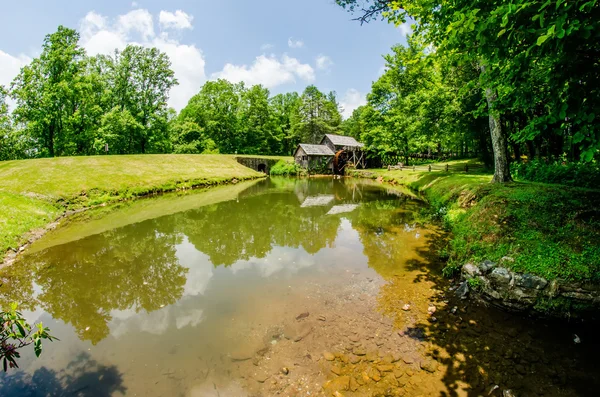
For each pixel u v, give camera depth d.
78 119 30.16
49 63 27.72
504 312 5.81
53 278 7.97
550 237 6.11
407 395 3.85
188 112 57.88
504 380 4.08
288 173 44.22
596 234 5.83
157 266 8.74
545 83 5.20
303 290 6.89
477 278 6.36
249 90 61.03
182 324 5.62
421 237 10.66
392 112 33.25
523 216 6.89
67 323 5.81
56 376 4.30
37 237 11.57
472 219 8.48
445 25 6.09
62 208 16.41
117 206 18.45
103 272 8.35
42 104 27.80
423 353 4.66
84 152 36.28
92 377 4.27
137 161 30.02
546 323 5.41
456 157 41.97
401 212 15.14
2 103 29.47
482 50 4.65
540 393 3.85
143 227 13.23
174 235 11.96
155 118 39.03
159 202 19.98
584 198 6.97
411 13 7.63
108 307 6.41
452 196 13.84
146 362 4.57
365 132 42.38
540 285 5.48
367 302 6.27
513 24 4.01
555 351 4.67
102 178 22.47
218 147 55.22
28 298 6.91
